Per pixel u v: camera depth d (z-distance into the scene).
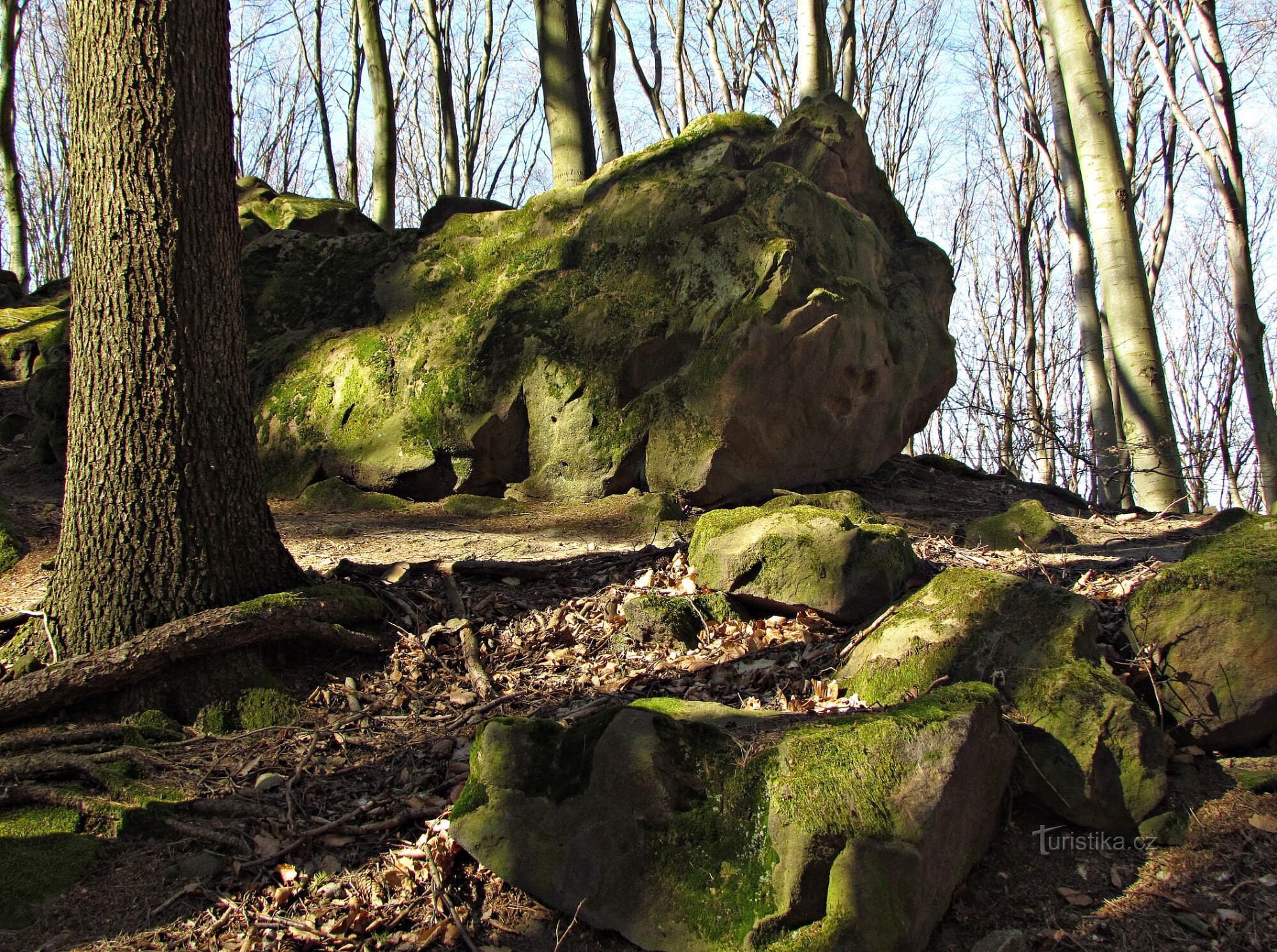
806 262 7.86
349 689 4.95
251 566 5.06
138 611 4.76
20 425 9.54
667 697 4.45
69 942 3.50
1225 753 4.23
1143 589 4.48
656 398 7.57
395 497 7.84
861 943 3.12
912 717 3.62
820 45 12.44
